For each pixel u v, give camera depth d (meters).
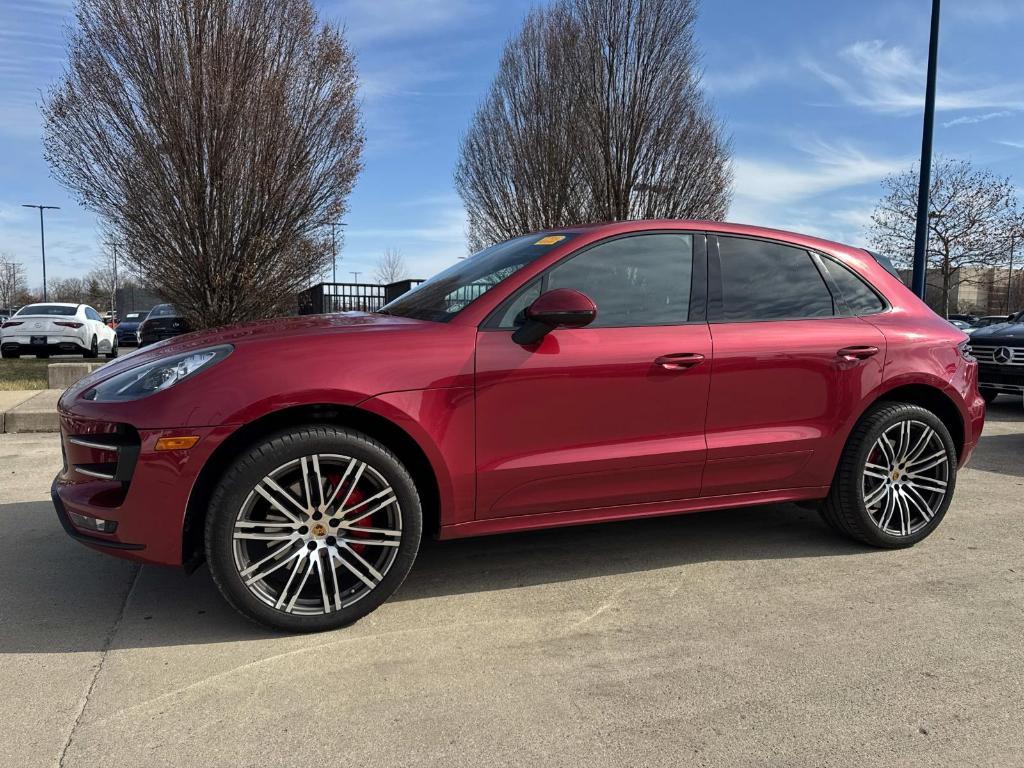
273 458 2.61
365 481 2.79
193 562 2.76
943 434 3.72
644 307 3.24
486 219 19.66
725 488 3.39
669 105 15.88
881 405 3.65
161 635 2.74
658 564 3.52
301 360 2.68
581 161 16.44
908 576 3.37
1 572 3.33
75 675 2.44
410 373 2.78
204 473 2.65
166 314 16.34
